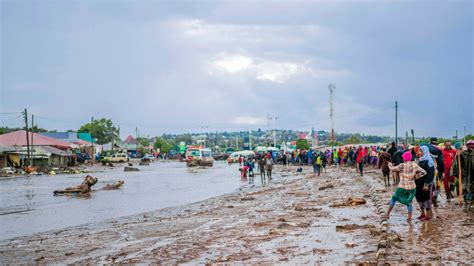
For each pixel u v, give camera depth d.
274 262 9.30
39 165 66.50
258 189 29.59
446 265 8.35
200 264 9.53
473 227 11.84
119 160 98.56
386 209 15.66
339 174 38.47
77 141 99.56
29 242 13.38
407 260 8.70
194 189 32.09
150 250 11.33
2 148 60.31
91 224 16.81
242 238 12.05
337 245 10.53
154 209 21.20
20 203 24.44
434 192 15.33
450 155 16.66
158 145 176.25
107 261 10.35
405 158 12.76
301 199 21.31
